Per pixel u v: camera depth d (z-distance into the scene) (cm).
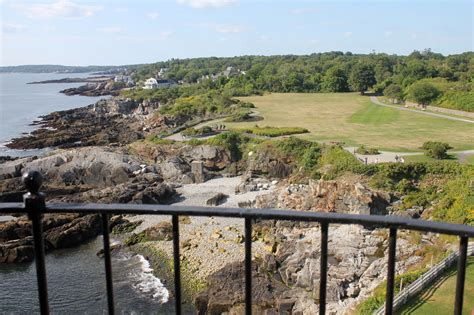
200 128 7156
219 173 6088
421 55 16825
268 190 5212
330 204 4138
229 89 11875
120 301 2756
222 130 7112
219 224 3984
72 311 2655
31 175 351
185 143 6519
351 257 3081
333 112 8456
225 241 3600
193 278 3031
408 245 3075
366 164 4584
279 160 5641
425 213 3841
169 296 2817
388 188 4281
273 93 11875
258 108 9188
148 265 3294
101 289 2905
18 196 4684
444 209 3659
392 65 14138
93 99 16612
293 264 3009
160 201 4878
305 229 3703
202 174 5738
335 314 2320
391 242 328
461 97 7962
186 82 18462
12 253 3300
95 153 5991
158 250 3572
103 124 9712
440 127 6588
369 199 3972
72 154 5959
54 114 11375
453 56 15088
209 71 19950
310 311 2414
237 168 6094
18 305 2716
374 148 5297
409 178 4381
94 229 3847
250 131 6644
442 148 4800
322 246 340
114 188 4972
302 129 6656
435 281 2038
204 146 6288
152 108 11712
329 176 4766
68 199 4719
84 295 2828
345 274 2823
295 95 11312
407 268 2658
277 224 3822
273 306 2547
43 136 8369
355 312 2106
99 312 2641
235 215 346
